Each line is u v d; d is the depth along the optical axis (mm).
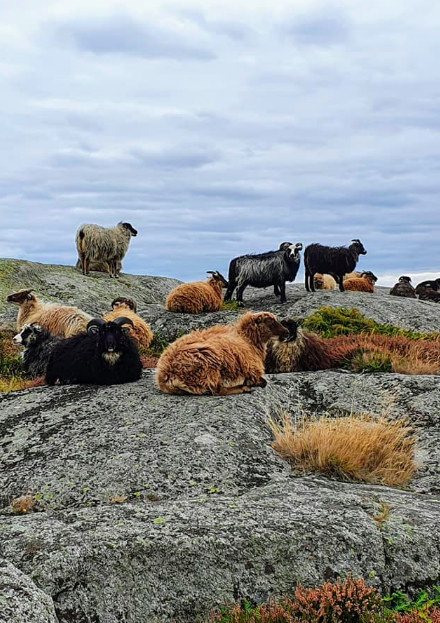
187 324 16859
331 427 7172
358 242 21016
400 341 12289
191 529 4758
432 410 8227
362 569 4727
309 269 20828
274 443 7172
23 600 3736
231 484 6191
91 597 4289
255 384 8766
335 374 9844
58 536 4672
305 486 6008
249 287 24453
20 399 8594
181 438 6906
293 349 10836
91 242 23469
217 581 4516
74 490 5980
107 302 21062
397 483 6562
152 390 8727
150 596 4391
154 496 5902
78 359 9281
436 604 4570
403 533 4957
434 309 18953
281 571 4625
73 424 7445
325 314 15766
